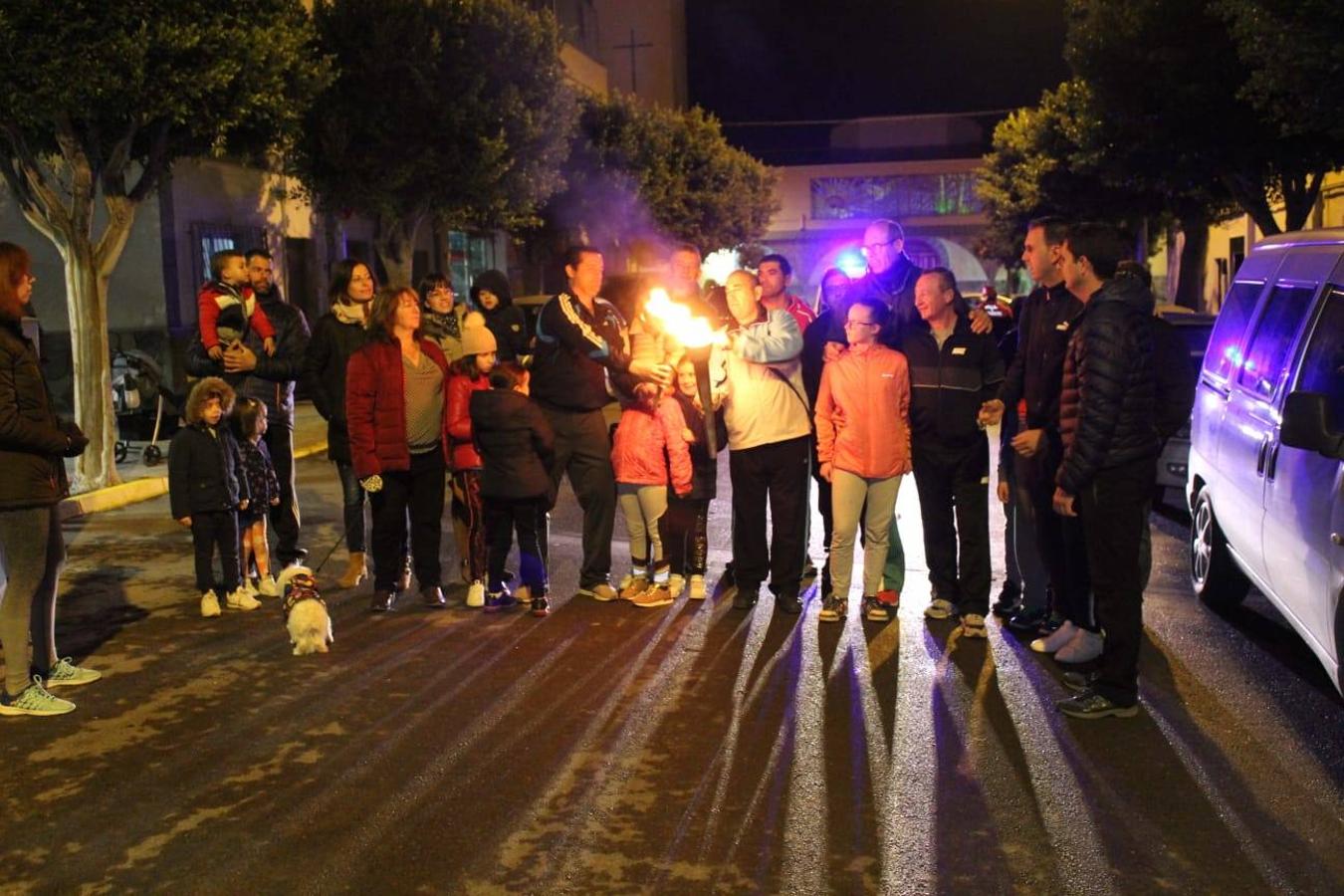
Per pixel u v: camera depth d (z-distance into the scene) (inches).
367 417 278.8
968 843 167.9
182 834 173.5
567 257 287.9
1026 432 239.6
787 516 279.9
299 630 255.3
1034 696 226.8
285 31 485.4
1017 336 262.2
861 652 253.9
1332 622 194.9
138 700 230.7
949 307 263.4
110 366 470.3
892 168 2394.2
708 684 235.3
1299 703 223.1
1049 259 237.0
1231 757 197.9
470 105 775.7
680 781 189.9
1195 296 1106.1
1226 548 281.4
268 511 307.6
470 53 784.3
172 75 440.8
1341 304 222.8
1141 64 749.3
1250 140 737.6
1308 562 206.8
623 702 225.9
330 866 163.3
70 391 707.4
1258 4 527.5
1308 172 757.9
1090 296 216.1
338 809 180.9
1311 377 224.5
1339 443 188.1
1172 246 1624.0
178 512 285.6
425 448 289.6
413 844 169.5
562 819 176.6
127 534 389.1
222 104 466.9
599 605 294.5
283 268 884.6
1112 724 212.5
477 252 1283.2
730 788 186.7
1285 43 524.4
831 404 273.9
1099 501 210.1
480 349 284.7
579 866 162.6
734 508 285.0
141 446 579.8
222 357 303.1
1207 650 255.4
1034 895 153.9
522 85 827.4
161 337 757.3
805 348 292.8
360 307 308.3
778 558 282.0
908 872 159.9
